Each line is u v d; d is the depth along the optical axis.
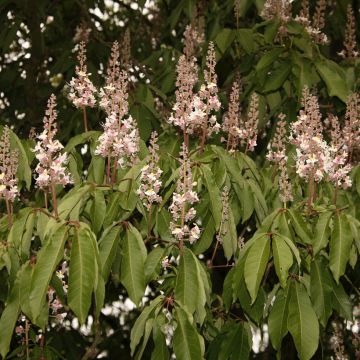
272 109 4.55
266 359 5.25
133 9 6.64
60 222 2.97
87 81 3.56
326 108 4.96
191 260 3.06
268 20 4.39
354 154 4.07
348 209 3.72
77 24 6.45
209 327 3.65
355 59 4.79
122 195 3.24
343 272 3.06
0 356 3.69
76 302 2.78
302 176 3.43
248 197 3.44
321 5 4.64
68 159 3.49
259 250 2.97
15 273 3.06
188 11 5.01
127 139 3.32
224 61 5.35
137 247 3.09
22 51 6.70
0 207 4.43
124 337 6.30
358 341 5.13
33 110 5.73
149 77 5.24
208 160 3.33
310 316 3.12
